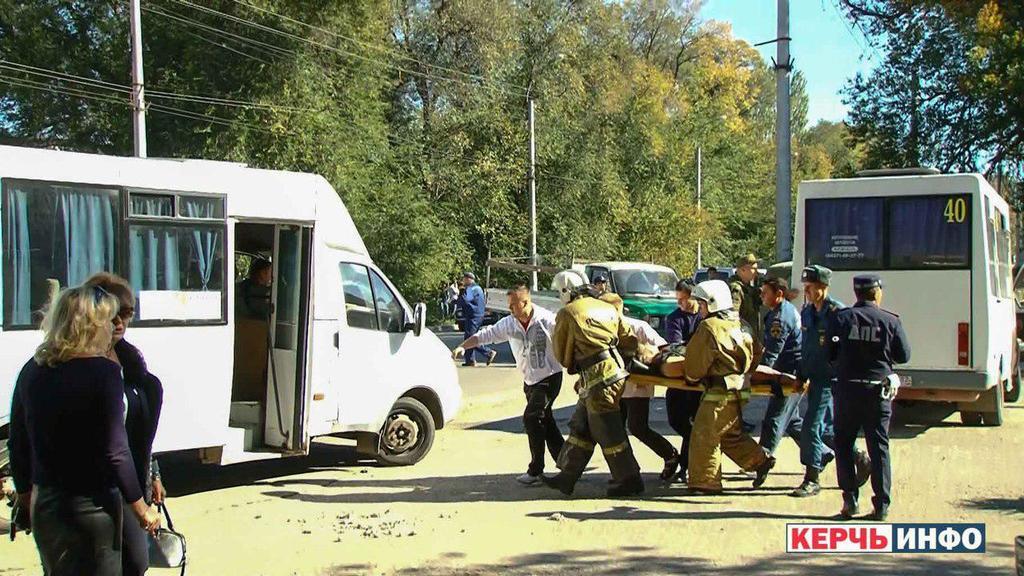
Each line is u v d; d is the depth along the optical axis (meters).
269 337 9.13
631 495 8.32
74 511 3.97
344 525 7.50
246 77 31.03
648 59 61.00
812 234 12.23
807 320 8.25
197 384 8.17
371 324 9.73
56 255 7.37
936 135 30.52
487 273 38.03
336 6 31.91
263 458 8.80
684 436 8.87
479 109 40.34
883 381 7.21
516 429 12.63
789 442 11.27
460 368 20.39
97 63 31.94
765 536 7.00
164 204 8.02
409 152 39.66
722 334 8.06
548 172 43.41
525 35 42.69
